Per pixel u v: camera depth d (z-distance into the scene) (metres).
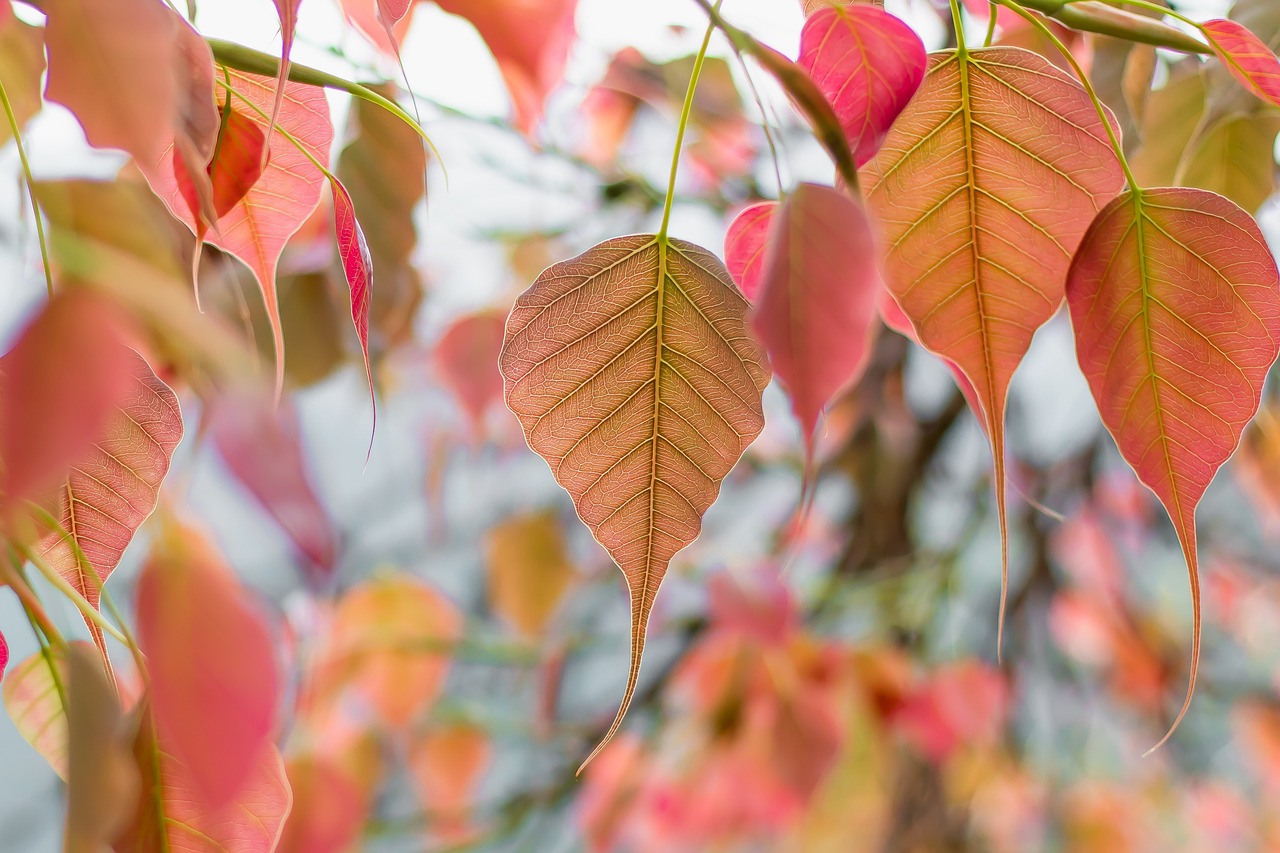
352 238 0.63
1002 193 0.64
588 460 0.62
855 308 0.58
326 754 1.42
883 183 0.64
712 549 1.72
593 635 1.75
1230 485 2.10
